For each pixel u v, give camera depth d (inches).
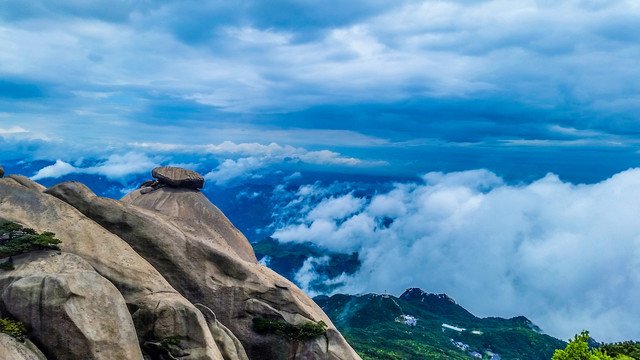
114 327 1676.9
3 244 1873.8
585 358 1995.6
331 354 2245.3
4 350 1453.0
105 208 2241.6
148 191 2832.2
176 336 1852.9
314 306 2486.5
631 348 2308.1
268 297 2320.4
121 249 2052.2
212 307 2231.8
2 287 1699.1
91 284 1713.8
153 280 2001.7
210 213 2687.0
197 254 2290.8
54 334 1595.7
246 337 2239.2
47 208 2069.4
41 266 1781.5
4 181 2134.6
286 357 2236.7
